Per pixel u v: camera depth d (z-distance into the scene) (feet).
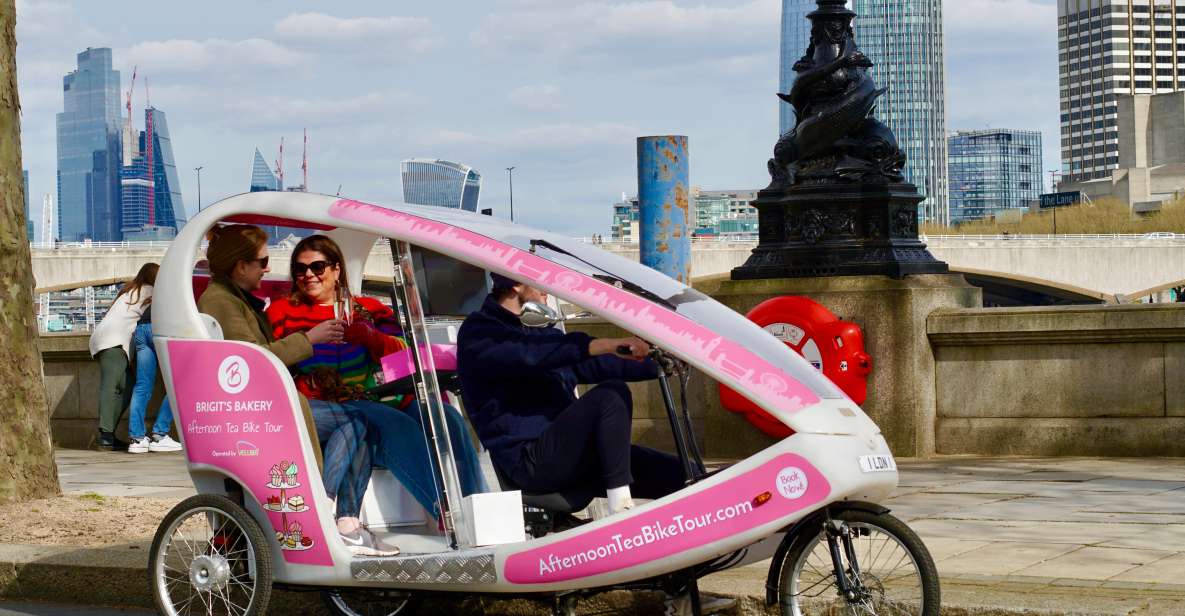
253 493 19.02
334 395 19.98
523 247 17.76
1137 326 34.50
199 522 21.08
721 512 16.24
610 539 16.58
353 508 19.24
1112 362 35.14
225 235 20.52
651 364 18.57
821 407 16.33
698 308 17.43
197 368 19.40
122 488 33.63
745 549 17.37
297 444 18.72
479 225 18.31
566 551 16.78
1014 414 36.06
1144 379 34.88
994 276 308.60
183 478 35.78
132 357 44.27
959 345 36.42
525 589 17.15
